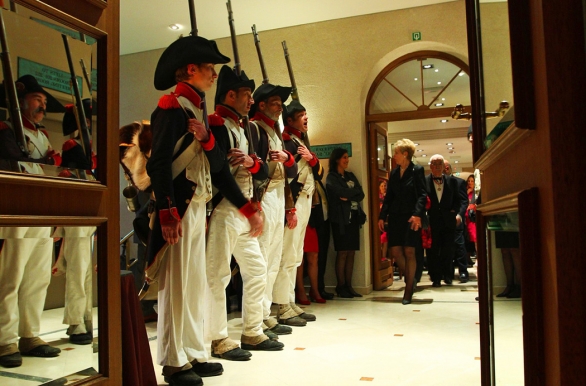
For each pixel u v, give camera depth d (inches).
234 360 108.4
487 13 49.1
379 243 217.8
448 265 225.8
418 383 92.4
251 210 106.9
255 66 220.4
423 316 157.1
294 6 194.9
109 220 54.2
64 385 48.5
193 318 94.6
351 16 207.8
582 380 26.2
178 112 88.9
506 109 39.1
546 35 27.4
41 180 46.2
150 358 82.0
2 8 44.3
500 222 43.1
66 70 49.9
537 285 31.1
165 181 84.9
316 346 120.7
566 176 26.8
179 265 88.6
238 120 115.2
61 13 48.4
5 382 44.0
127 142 122.0
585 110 26.6
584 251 26.5
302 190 154.7
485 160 49.4
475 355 111.4
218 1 187.0
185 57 92.0
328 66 210.7
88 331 51.3
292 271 154.9
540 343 31.0
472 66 57.7
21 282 45.3
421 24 200.4
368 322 149.0
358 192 196.2
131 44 229.6
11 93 44.9
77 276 50.6
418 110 211.9
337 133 209.0
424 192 182.5
